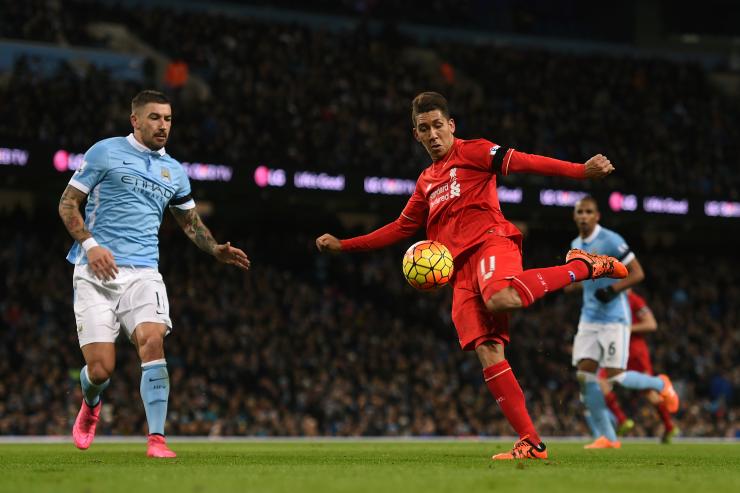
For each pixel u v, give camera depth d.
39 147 26.69
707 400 29.73
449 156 7.76
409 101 37.19
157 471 5.90
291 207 36.16
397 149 33.78
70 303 27.23
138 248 7.90
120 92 31.61
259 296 29.98
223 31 37.97
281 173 30.02
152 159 8.07
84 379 8.17
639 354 14.59
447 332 32.03
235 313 28.34
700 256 40.56
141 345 7.68
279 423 24.36
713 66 48.84
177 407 23.75
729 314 35.88
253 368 26.00
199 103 32.38
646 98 41.44
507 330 7.46
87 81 31.20
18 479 5.20
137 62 36.12
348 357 27.80
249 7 42.47
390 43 41.25
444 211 7.67
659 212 34.91
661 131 39.62
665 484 4.98
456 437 24.53
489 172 7.55
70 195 7.69
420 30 45.53
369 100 36.16
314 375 26.75
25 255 28.64
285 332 28.42
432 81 39.22
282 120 32.97
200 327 26.84
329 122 33.78
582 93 40.62
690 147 39.28
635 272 12.49
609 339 12.91
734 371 31.28
